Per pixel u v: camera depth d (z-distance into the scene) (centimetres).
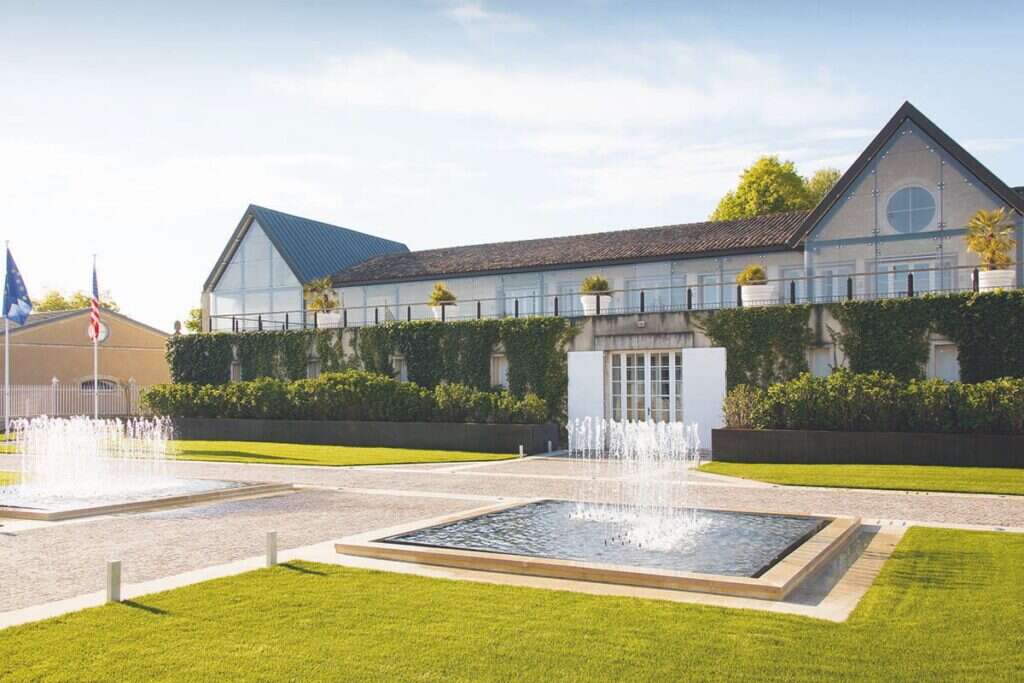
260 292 4162
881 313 2491
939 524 1232
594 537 1070
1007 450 1986
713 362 2705
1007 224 2536
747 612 752
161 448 2827
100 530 1258
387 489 1741
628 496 1580
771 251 3023
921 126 2742
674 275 3194
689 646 659
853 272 2825
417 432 2825
